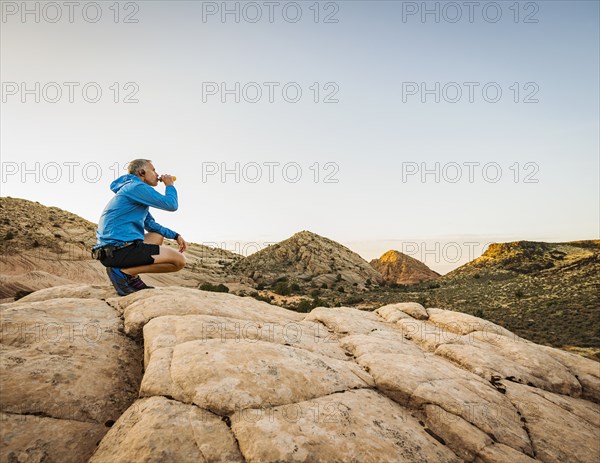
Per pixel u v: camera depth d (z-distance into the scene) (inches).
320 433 125.3
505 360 233.8
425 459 129.6
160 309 200.8
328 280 4805.6
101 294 240.5
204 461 106.9
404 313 316.5
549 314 2269.9
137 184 210.5
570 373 241.9
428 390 171.0
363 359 202.1
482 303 2947.8
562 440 165.8
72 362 151.3
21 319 171.0
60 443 118.0
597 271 3651.6
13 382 130.0
